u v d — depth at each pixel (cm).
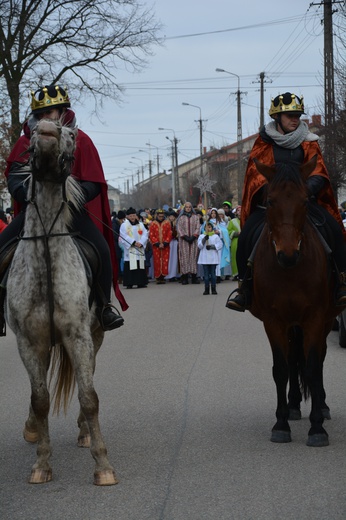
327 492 532
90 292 634
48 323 575
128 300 1947
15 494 552
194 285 2427
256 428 714
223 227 2506
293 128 724
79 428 697
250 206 743
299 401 751
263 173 655
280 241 632
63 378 638
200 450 648
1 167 2688
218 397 842
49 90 642
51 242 576
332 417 751
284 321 675
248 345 1187
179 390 882
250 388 880
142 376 969
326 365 1010
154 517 499
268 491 539
